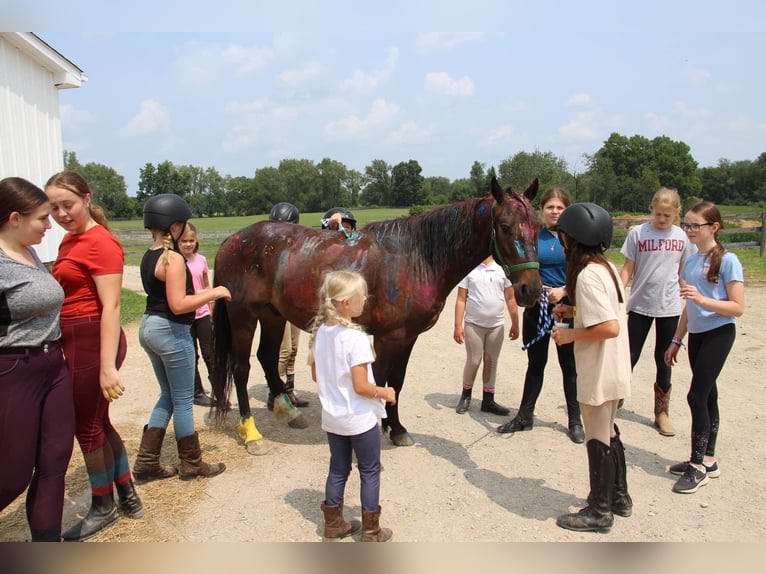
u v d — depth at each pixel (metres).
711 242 3.47
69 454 2.62
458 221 3.71
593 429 3.01
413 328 3.83
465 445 4.17
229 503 3.33
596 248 2.89
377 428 2.82
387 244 3.82
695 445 3.44
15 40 7.15
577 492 3.47
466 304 4.73
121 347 3.14
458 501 3.36
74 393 2.79
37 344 2.44
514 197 3.52
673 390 5.25
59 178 2.69
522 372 6.07
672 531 3.00
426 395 5.36
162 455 3.98
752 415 4.58
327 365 2.77
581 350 2.95
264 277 4.06
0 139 6.98
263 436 4.37
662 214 4.09
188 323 3.42
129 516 3.14
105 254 2.74
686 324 3.86
